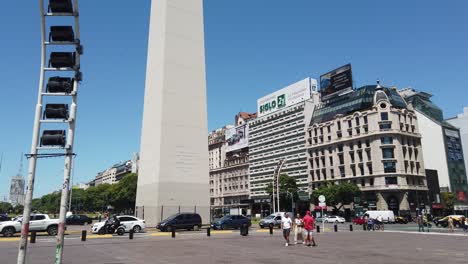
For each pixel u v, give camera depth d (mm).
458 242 26891
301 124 117812
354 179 95250
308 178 111688
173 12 49062
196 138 47250
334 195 84375
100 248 22469
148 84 49312
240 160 146250
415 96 117375
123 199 109125
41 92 8391
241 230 34312
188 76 48344
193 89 48375
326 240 28531
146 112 48562
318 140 109438
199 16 51344
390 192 87875
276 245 24359
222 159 156875
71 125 8336
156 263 15859
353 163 96625
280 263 15891
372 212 68875
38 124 8273
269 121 133000
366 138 94062
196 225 41094
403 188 87000
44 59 8555
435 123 109438
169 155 44906
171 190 44250
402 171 88562
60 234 7930
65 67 8484
